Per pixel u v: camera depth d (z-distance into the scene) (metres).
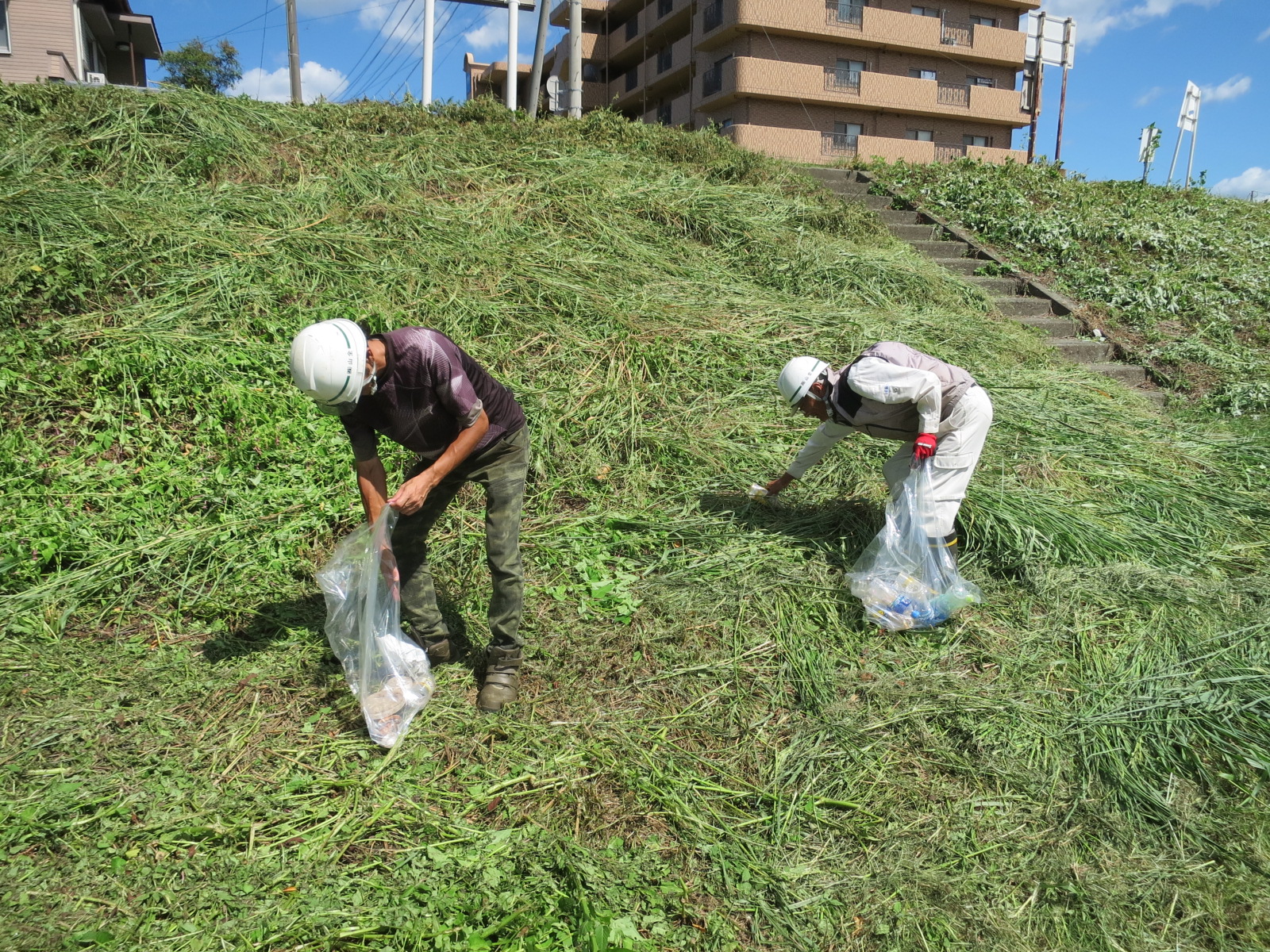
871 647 3.44
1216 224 11.38
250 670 3.07
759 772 2.79
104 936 1.95
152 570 3.52
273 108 7.86
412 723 2.87
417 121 8.20
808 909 2.27
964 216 9.94
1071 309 8.12
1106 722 2.98
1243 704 3.01
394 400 2.64
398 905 2.15
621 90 34.81
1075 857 2.47
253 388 4.66
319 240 5.95
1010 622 3.63
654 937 2.14
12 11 17.64
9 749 2.56
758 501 4.30
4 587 3.33
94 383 4.40
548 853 2.36
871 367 3.49
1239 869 2.42
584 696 3.09
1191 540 4.27
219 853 2.27
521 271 6.06
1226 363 7.32
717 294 6.49
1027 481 4.69
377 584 2.78
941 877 2.37
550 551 3.92
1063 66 23.67
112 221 5.61
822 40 27.12
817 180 10.39
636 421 4.88
